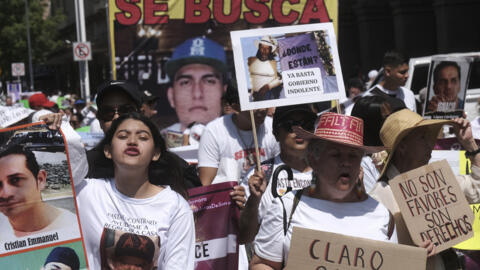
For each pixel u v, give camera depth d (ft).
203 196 14.16
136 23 30.07
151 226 11.52
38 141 11.53
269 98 14.71
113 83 15.90
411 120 12.05
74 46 77.77
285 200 11.19
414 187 11.64
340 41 107.45
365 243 10.64
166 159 12.94
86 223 11.62
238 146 19.03
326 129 11.03
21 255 11.32
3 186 11.35
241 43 14.76
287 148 15.97
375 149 10.74
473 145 12.86
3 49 166.09
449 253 12.12
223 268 14.16
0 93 22.35
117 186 11.78
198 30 30.37
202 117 30.50
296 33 15.01
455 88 18.66
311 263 10.68
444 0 77.97
